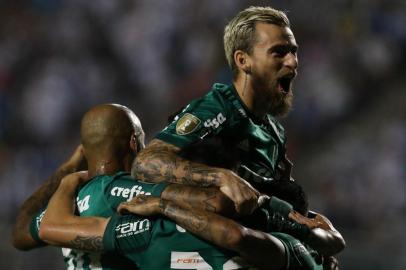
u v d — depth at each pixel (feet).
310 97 100.83
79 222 26.50
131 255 26.12
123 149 28.99
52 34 111.04
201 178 25.18
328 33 106.01
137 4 111.86
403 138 96.94
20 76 107.96
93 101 106.52
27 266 59.82
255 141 27.96
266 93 28.04
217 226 24.48
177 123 26.84
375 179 92.22
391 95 103.65
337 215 89.56
